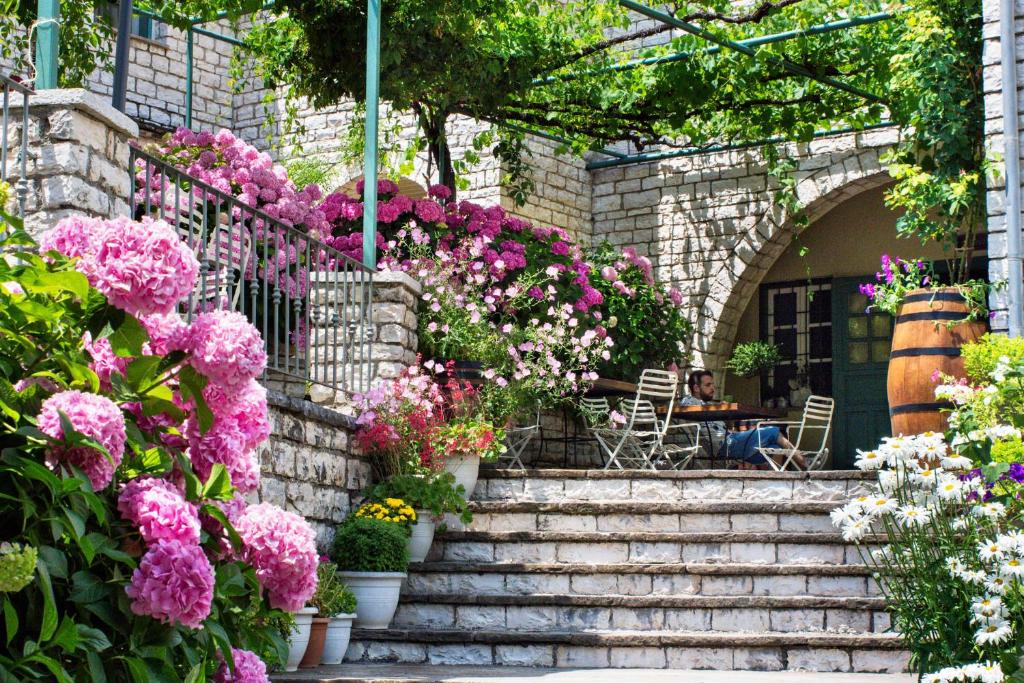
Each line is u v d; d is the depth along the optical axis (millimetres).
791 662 5113
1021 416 4887
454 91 8469
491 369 7504
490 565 5875
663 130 11164
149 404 2545
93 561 2363
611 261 10594
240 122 13648
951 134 7016
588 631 5477
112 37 8992
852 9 8953
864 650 5059
